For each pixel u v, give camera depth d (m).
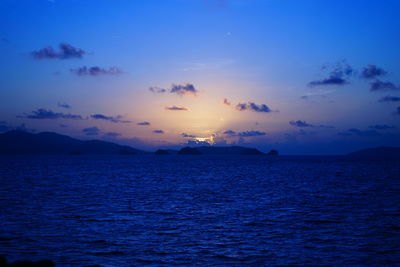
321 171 118.00
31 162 197.50
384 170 124.50
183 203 40.47
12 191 51.50
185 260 18.98
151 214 32.81
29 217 30.47
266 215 32.44
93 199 43.31
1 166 142.50
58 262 18.45
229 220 30.00
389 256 19.70
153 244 22.03
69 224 27.69
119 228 26.45
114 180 75.81
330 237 23.91
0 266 15.57
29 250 20.48
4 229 25.52
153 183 69.00
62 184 64.56
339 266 18.12
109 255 19.73
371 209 36.00
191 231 25.69
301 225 27.91
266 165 175.88
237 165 175.88
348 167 151.00
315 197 46.28
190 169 131.88
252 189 57.44
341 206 38.09
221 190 55.72
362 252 20.45
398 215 32.38
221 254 20.06
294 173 106.44
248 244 22.14
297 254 20.08
